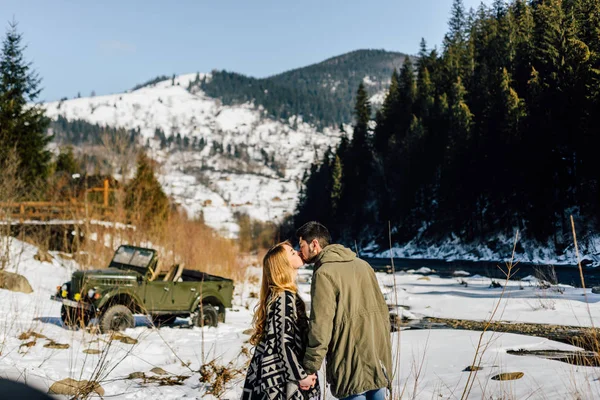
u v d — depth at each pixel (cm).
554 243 4719
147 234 2217
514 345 879
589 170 4675
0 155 2131
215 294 1160
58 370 666
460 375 659
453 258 5659
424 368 714
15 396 529
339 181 8956
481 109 6475
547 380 602
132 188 2400
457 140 6206
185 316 1155
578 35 5275
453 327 1151
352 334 346
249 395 363
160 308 1073
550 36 5466
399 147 7725
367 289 359
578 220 4681
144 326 1077
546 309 1336
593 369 645
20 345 775
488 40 8294
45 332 923
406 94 9331
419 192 7169
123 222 2164
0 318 1009
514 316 1277
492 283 1933
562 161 4938
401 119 8831
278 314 358
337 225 8844
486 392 565
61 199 2347
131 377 680
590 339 923
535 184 5034
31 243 2200
